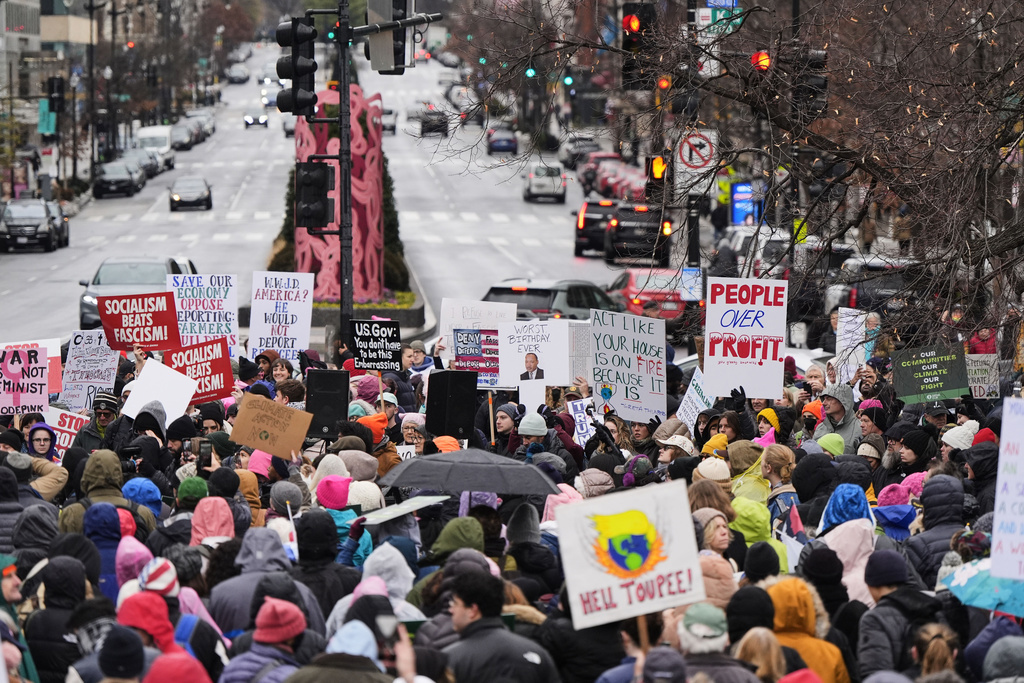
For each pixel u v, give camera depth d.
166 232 177.50
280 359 49.91
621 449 41.75
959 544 23.00
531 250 166.38
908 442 34.12
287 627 18.20
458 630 18.83
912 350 43.12
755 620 19.03
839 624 21.95
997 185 46.81
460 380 37.47
